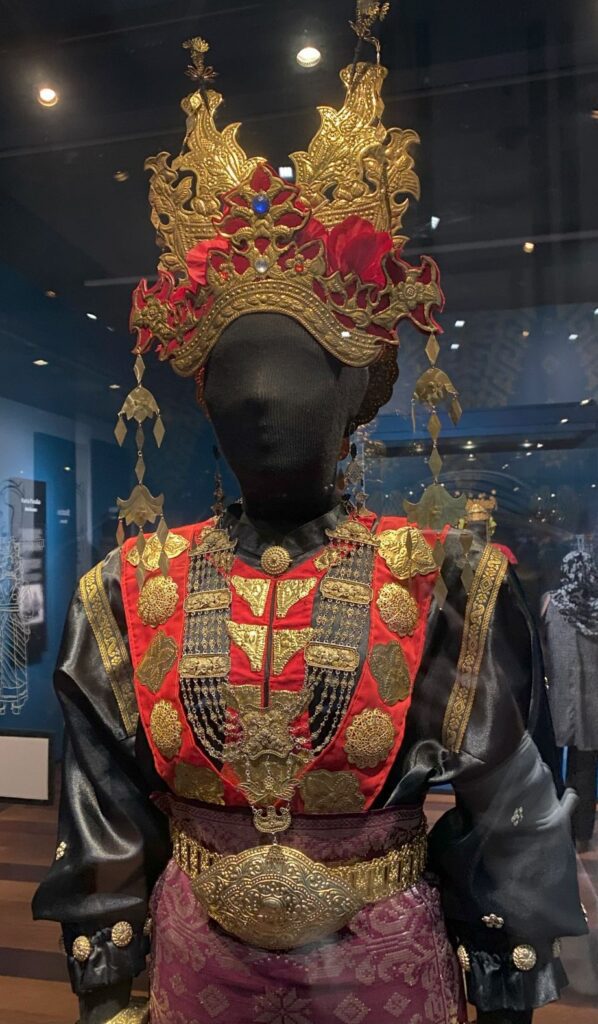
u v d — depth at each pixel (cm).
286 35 135
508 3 141
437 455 94
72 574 177
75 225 165
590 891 112
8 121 161
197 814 94
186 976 92
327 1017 88
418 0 139
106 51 150
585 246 145
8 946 173
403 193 100
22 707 189
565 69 145
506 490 134
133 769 104
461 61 144
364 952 89
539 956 94
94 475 173
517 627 99
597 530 129
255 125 138
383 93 140
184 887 95
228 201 95
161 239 102
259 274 91
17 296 174
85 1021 100
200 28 141
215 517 109
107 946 101
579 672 119
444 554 97
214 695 91
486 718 94
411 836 94
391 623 92
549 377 140
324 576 95
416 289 93
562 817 99
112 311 169
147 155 159
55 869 103
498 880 95
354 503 105
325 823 89
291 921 86
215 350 93
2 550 187
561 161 146
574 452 133
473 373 142
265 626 93
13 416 180
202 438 137
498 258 145
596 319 141
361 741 88
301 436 92
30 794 187
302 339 91
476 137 147
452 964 96
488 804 94
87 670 105
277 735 88
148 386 139
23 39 151
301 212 92
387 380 105
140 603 102
